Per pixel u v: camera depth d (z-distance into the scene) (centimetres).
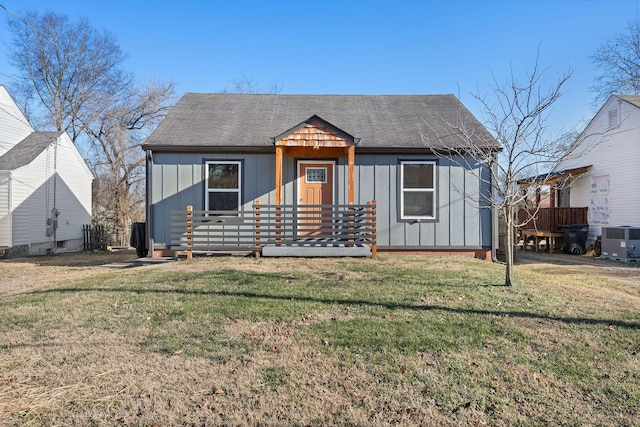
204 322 475
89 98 2647
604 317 499
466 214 1088
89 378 337
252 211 998
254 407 297
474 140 1056
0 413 286
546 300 575
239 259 948
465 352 390
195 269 809
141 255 1101
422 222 1086
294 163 1105
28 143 1722
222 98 1384
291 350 394
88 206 2033
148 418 282
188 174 1076
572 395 316
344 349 396
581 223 1634
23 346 405
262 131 1139
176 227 1070
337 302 555
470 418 285
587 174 1731
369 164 1092
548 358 380
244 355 383
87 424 275
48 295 617
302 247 982
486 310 518
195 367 358
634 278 952
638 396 314
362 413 289
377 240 1085
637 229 1312
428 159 1088
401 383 331
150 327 459
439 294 598
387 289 630
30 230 1574
